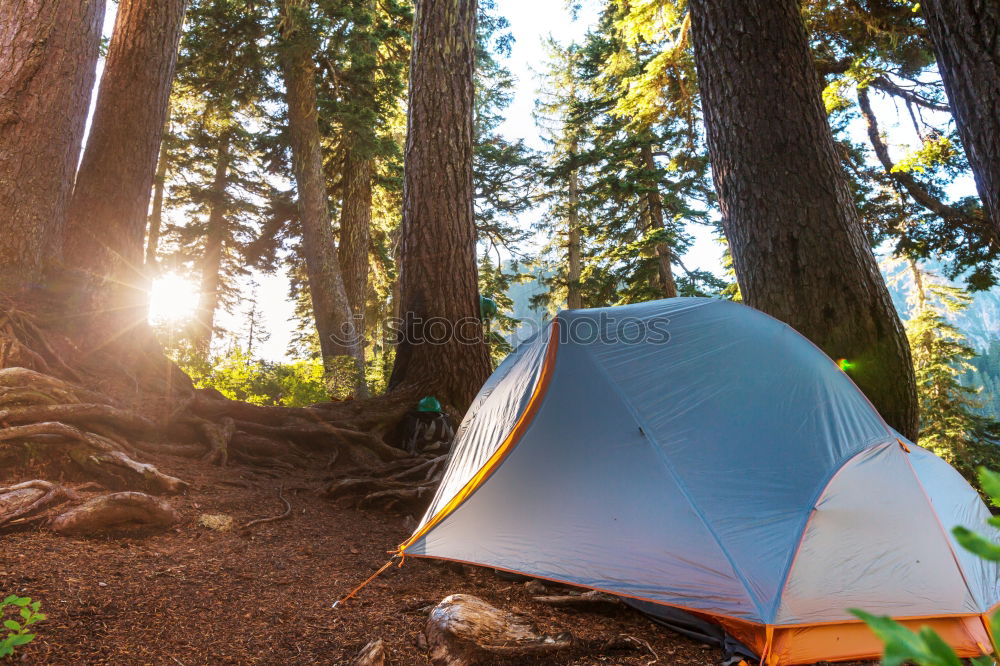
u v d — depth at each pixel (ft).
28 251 18.94
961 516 12.75
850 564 10.55
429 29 27.89
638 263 63.26
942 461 14.60
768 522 11.07
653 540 11.51
